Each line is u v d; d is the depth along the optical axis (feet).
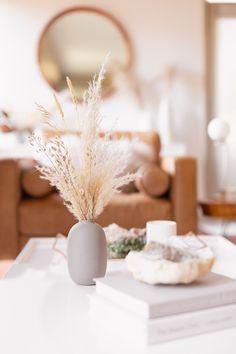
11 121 16.25
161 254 3.85
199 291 3.47
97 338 3.37
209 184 18.11
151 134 12.35
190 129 17.52
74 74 16.98
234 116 18.07
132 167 11.82
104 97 17.06
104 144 4.62
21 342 3.33
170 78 17.30
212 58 17.95
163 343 3.24
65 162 4.60
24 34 16.79
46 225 10.29
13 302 4.27
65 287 4.76
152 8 17.15
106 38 17.04
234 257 6.29
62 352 3.15
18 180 10.62
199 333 3.36
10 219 10.23
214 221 16.92
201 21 17.28
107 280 3.81
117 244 6.06
